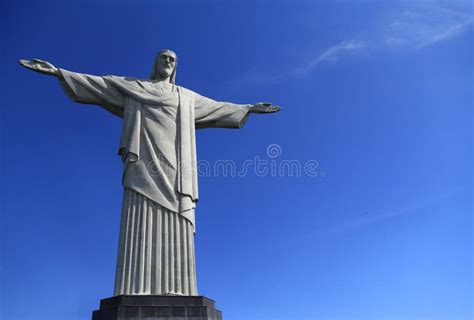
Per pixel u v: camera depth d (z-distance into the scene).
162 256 22.19
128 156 23.92
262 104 28.52
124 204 23.31
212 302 22.34
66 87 25.20
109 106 25.92
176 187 23.69
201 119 26.91
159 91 25.67
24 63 24.23
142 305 20.09
